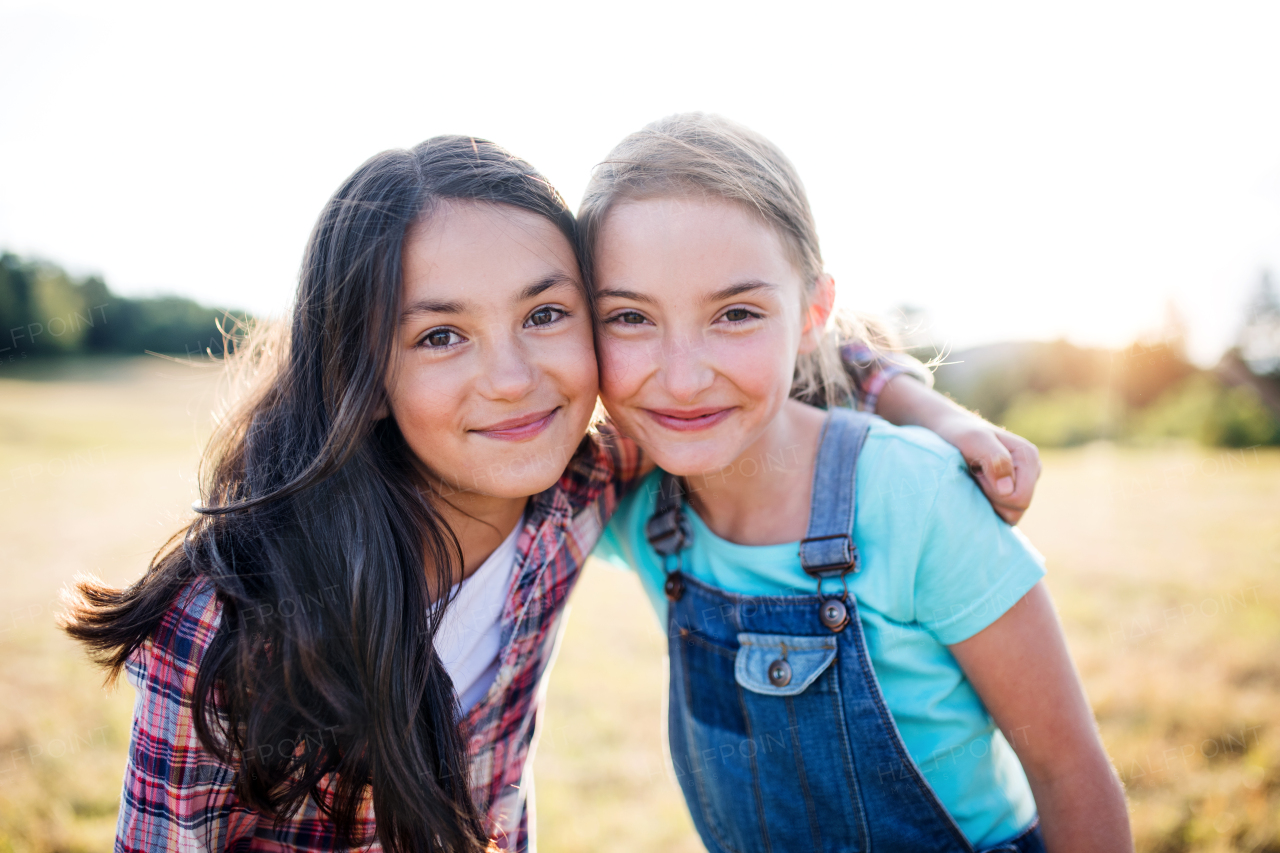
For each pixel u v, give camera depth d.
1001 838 1.39
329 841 1.36
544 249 1.23
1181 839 2.28
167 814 1.23
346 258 1.23
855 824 1.33
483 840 1.30
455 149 1.28
